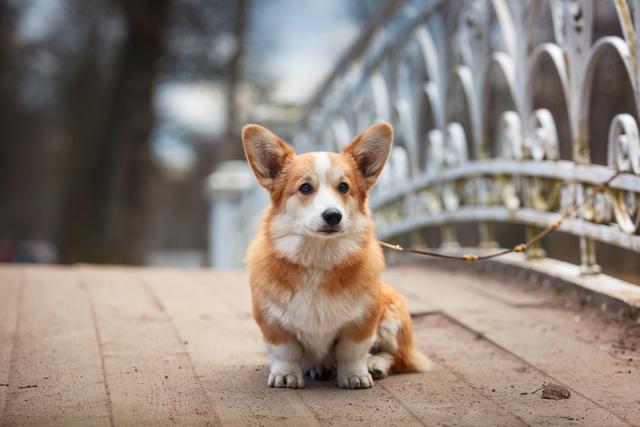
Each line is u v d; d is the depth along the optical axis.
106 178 7.80
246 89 9.50
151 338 2.11
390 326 1.90
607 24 4.30
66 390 1.75
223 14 8.36
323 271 1.77
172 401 1.71
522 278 2.65
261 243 1.85
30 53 12.16
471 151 4.91
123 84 7.80
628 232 2.17
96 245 7.66
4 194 15.20
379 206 3.71
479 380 1.85
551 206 2.53
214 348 2.05
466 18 2.87
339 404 1.71
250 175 5.38
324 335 1.79
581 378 1.84
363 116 3.81
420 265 3.24
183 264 15.36
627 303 2.16
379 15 3.46
